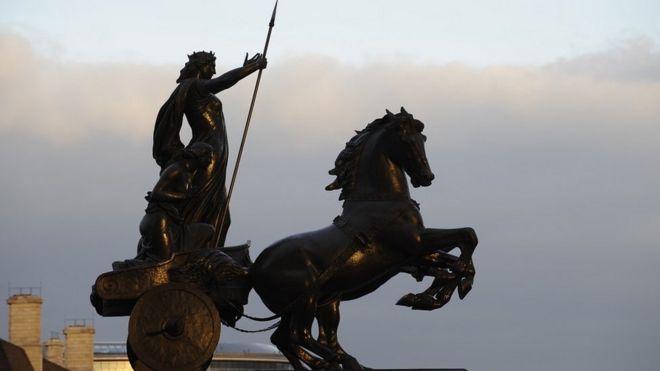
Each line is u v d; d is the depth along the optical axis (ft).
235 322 159.74
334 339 159.84
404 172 160.45
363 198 159.22
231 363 337.72
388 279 161.79
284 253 157.48
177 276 156.04
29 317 320.70
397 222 157.48
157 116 165.89
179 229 160.56
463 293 156.76
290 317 158.30
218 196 163.84
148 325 154.40
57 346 361.10
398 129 159.12
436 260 158.71
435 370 156.76
